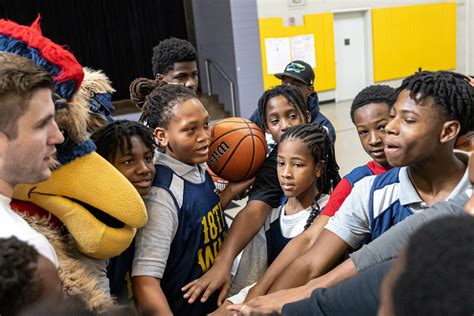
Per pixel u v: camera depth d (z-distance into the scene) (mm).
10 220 596
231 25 6047
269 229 1275
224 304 1011
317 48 6926
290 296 785
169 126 1062
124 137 967
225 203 1311
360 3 7227
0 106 577
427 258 382
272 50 6352
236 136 1296
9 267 444
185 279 1064
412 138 822
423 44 7922
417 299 374
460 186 844
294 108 1473
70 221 795
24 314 440
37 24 791
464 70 8430
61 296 495
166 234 994
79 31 7086
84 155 797
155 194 1017
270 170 1297
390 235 771
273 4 6262
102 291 693
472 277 365
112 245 825
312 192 1230
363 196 973
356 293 554
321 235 1004
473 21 8180
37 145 615
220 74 6695
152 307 776
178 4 7426
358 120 1254
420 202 887
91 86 1066
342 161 4609
